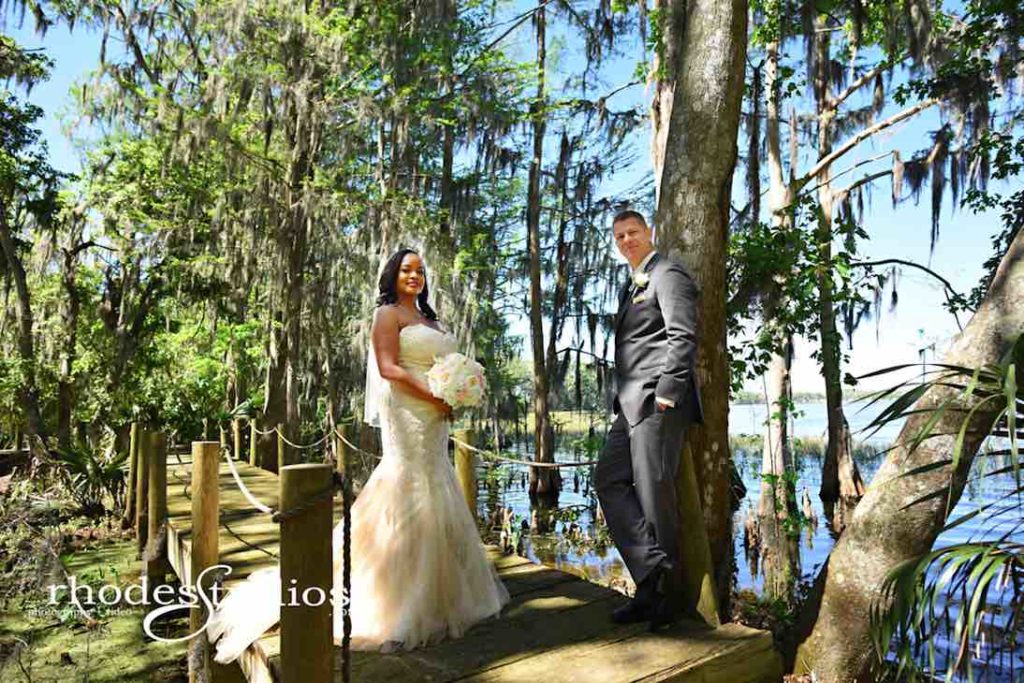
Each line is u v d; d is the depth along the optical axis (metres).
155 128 13.33
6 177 17.16
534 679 2.69
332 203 14.04
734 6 4.79
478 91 16.03
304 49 13.38
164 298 19.53
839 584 4.74
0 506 8.37
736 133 4.89
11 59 16.19
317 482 2.21
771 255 9.65
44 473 10.38
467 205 18.06
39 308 19.64
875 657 4.68
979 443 4.32
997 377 2.84
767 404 14.89
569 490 20.31
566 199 21.86
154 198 16.23
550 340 22.73
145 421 17.02
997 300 4.33
